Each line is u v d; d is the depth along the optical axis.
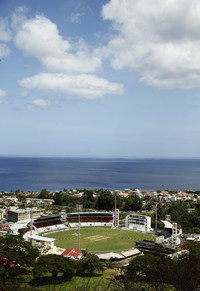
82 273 114.44
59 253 141.75
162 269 78.88
